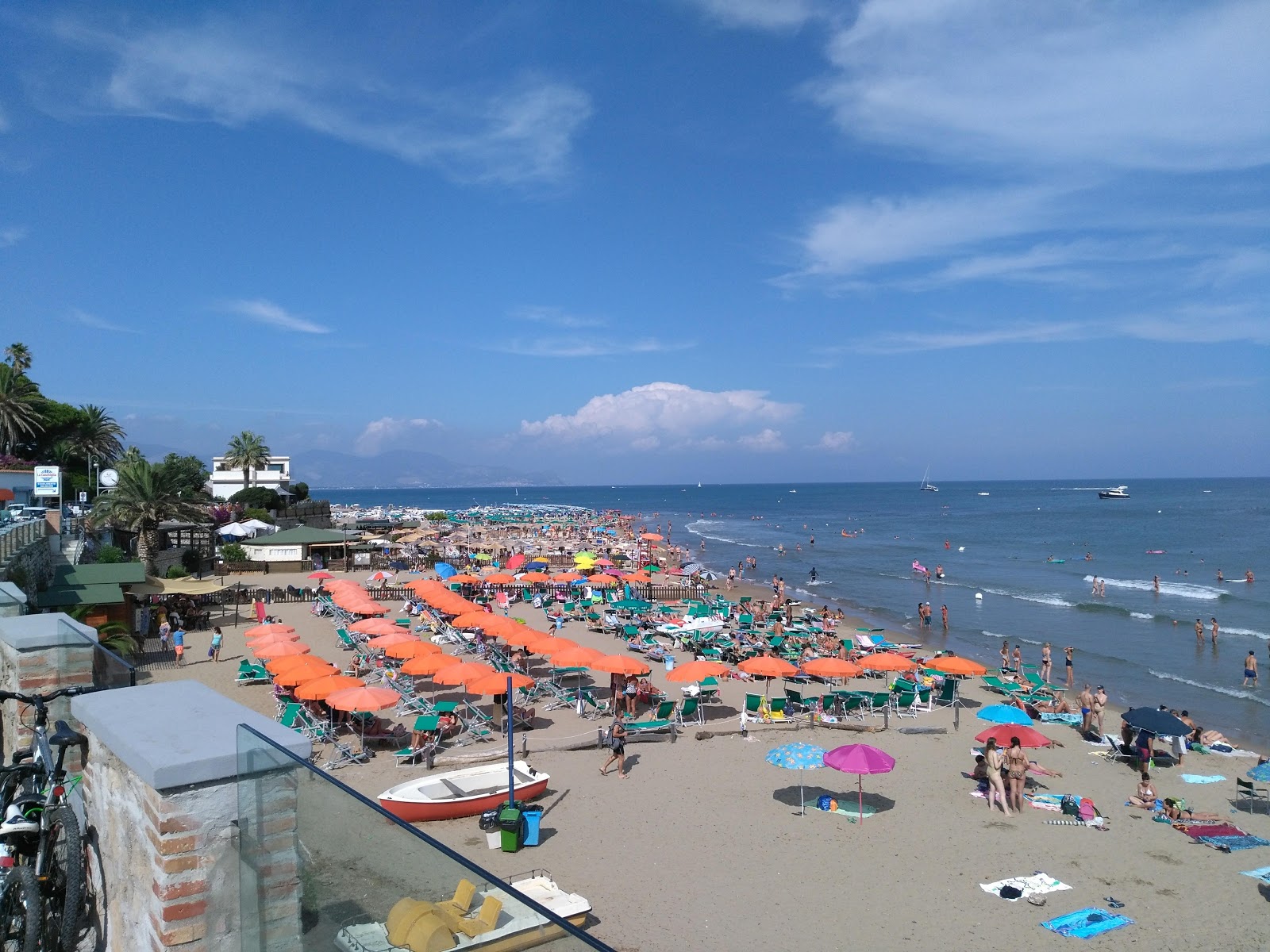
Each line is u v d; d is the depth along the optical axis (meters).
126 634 24.83
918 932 11.56
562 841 14.23
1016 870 13.55
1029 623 42.78
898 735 21.16
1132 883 13.22
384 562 53.19
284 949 3.71
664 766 18.20
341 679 17.81
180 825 3.87
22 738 7.09
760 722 21.67
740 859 13.70
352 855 3.44
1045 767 19.33
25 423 46.88
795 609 44.69
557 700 22.89
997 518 140.25
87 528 36.94
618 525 107.62
